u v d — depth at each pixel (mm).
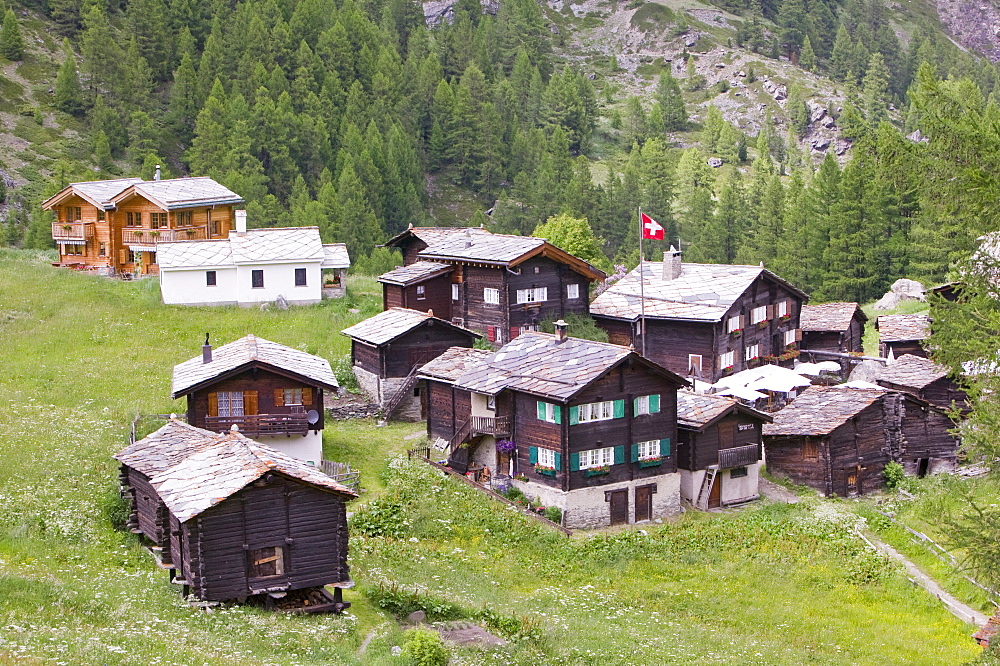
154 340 74938
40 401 61188
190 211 93500
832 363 76938
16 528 42375
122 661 27938
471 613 39688
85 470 49219
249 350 55094
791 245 122688
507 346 59531
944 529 36469
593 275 75500
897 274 111750
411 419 66438
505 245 74688
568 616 41406
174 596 36250
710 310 71750
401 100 193625
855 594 46281
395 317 69125
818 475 59969
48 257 97250
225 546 35938
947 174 37688
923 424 63906
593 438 52875
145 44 182500
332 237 137125
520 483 54531
